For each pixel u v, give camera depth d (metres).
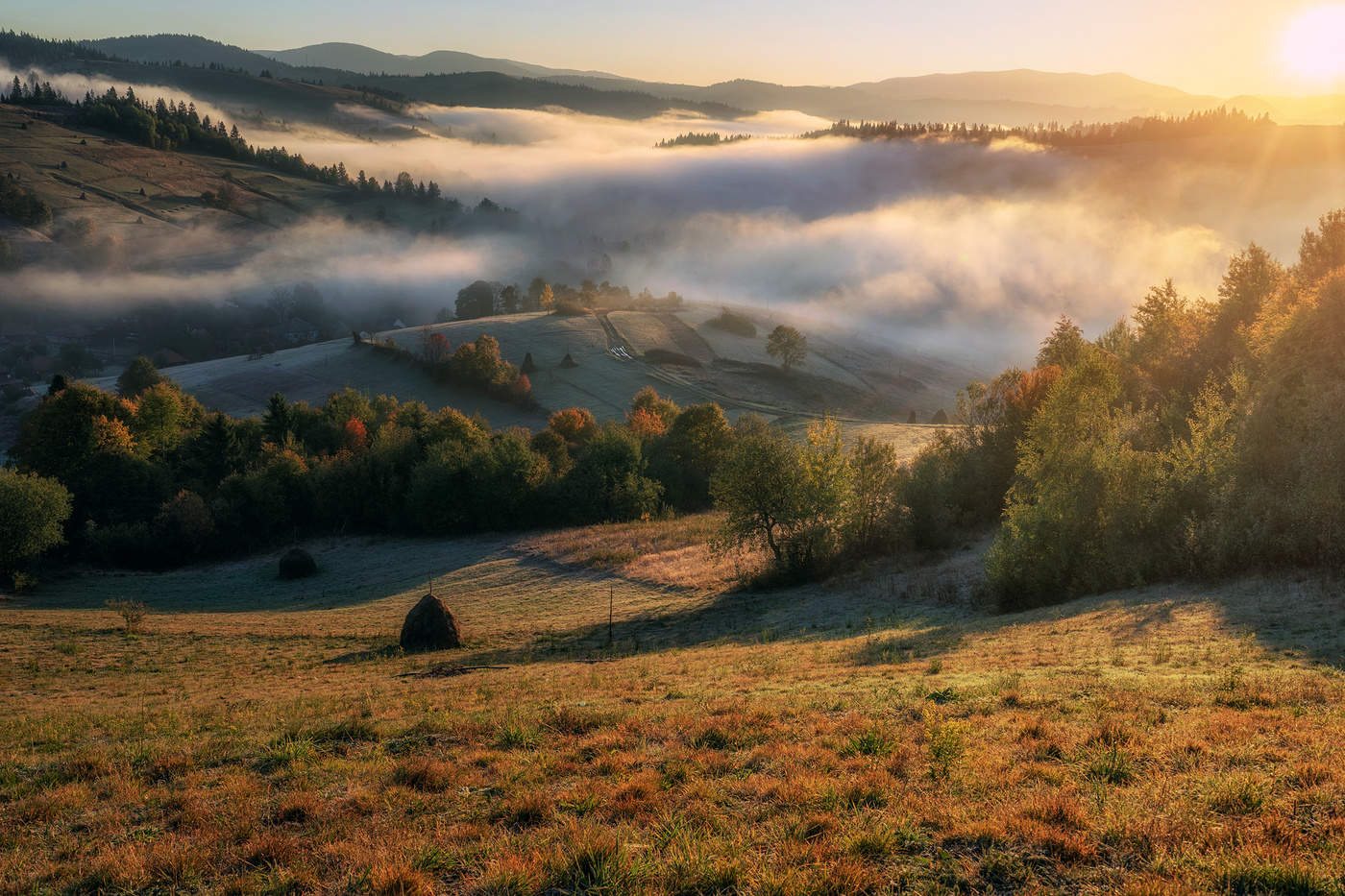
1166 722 11.81
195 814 10.74
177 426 102.19
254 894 8.22
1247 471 29.58
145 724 18.84
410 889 7.79
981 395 59.53
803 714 14.23
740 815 9.21
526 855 8.29
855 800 9.32
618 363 194.25
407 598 60.41
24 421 95.06
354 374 180.25
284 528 87.44
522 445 89.50
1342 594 21.56
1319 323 31.61
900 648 25.11
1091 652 19.69
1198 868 6.95
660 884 7.42
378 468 89.44
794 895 7.00
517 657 35.81
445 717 16.61
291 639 44.53
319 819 10.25
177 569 76.94
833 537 51.28
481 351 169.25
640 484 88.06
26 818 11.25
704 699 17.03
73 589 65.88
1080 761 10.18
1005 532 36.12
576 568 64.44
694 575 57.28
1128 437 38.94
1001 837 7.86
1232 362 53.62
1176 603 24.77
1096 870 7.14
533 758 12.47
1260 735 10.63
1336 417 26.81
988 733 11.81
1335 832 7.41
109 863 9.09
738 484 52.34
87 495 82.31
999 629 26.59
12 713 23.30
